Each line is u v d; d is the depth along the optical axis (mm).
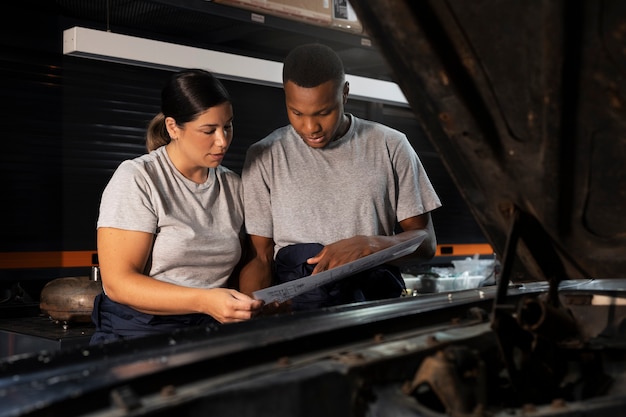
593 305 1983
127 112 4492
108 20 3963
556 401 1270
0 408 1005
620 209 1419
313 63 2281
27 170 4145
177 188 2328
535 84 1296
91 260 4379
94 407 1061
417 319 1622
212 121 2229
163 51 3262
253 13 3914
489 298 1841
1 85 4066
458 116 1410
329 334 1407
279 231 2477
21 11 4129
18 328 3195
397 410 1226
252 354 1277
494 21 1262
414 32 1308
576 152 1363
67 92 4281
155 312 2195
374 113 5777
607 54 1189
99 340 2301
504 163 1459
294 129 2510
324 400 1215
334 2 4176
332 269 2066
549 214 1474
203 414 1089
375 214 2492
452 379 1205
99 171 4406
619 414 1262
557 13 1151
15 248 4109
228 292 2080
